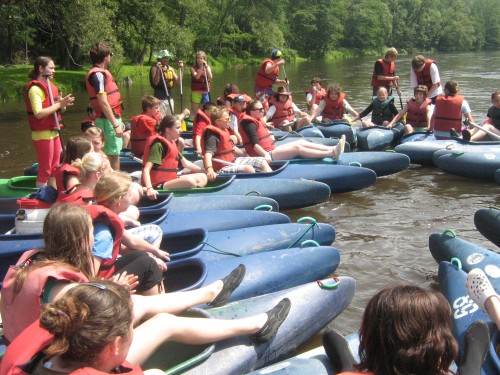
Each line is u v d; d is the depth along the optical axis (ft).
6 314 7.84
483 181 21.71
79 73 71.00
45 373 5.74
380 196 20.21
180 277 12.09
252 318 9.40
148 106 21.08
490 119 25.32
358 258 14.89
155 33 89.35
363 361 5.57
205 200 16.66
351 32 182.19
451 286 10.77
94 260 9.16
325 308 10.82
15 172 25.49
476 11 231.50
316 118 30.22
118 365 6.08
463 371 7.55
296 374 8.14
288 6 162.40
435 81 28.43
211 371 8.66
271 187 18.29
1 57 77.30
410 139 25.77
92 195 11.63
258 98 31.68
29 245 12.79
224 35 129.08
